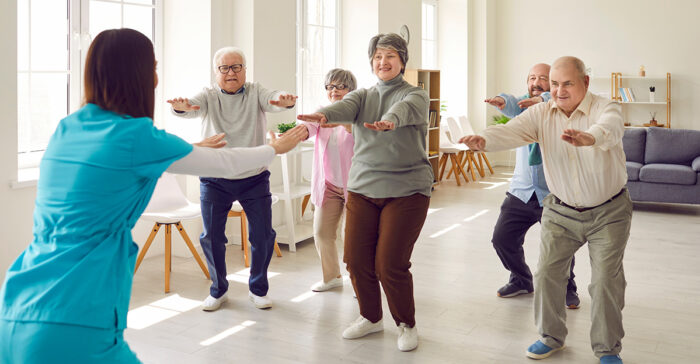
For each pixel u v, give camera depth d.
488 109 11.09
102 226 1.67
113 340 1.69
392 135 3.08
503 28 11.38
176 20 5.20
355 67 7.48
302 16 6.66
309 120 2.90
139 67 1.76
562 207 3.01
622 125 2.75
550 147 2.95
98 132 1.67
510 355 3.17
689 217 6.91
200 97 3.76
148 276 4.51
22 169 4.27
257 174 3.81
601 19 10.73
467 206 7.51
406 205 3.10
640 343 3.34
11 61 3.78
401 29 8.05
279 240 5.42
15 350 1.59
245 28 5.37
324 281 4.23
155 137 1.70
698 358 3.15
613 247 2.89
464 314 3.76
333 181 4.07
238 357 3.13
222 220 3.81
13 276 1.64
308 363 3.06
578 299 3.87
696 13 10.17
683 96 10.35
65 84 4.50
